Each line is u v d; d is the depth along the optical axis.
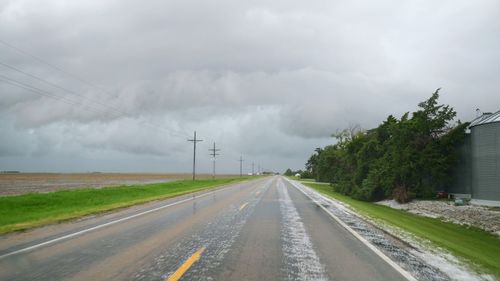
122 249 9.82
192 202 25.47
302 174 150.75
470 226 25.39
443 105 40.22
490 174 32.56
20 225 14.01
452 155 39.47
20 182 70.00
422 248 10.87
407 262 8.89
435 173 38.81
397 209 37.03
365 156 50.16
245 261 8.66
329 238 12.10
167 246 10.26
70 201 25.62
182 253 9.39
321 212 20.53
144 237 11.67
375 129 56.72
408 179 40.53
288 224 15.23
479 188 33.69
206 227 13.91
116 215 17.61
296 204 25.28
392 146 43.06
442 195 39.56
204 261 8.59
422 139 40.72
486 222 25.59
